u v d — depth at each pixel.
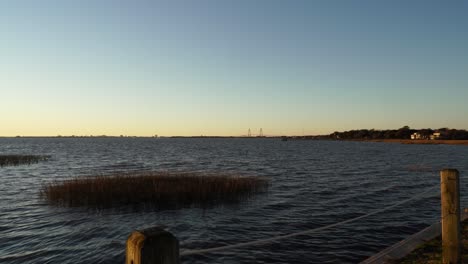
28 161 53.41
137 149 111.19
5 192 24.70
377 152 87.62
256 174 36.00
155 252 2.06
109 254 11.37
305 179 31.52
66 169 43.16
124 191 19.72
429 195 21.53
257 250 11.29
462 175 31.88
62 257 11.11
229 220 15.89
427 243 7.80
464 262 5.79
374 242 11.86
